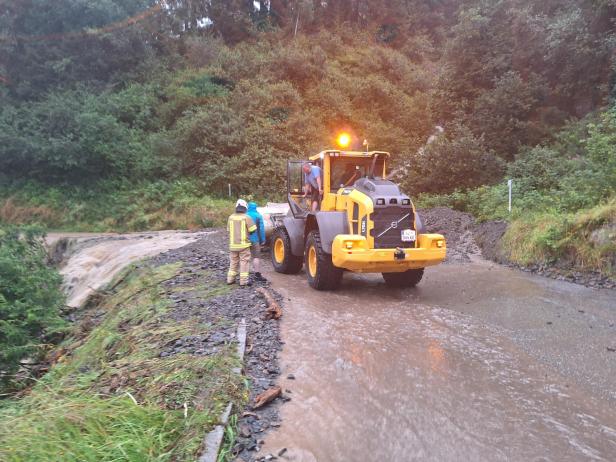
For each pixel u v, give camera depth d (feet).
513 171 47.06
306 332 17.48
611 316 19.24
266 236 35.47
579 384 13.08
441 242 22.65
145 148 81.41
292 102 88.84
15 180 79.15
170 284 25.98
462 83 67.72
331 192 26.66
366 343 16.33
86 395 13.21
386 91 98.78
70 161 74.23
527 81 61.77
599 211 27.55
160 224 68.64
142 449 9.68
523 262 30.25
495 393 12.57
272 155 77.05
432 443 10.28
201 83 91.56
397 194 22.93
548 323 18.43
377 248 22.27
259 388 12.98
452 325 18.38
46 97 85.40
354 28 127.03
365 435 10.67
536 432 10.64
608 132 38.09
